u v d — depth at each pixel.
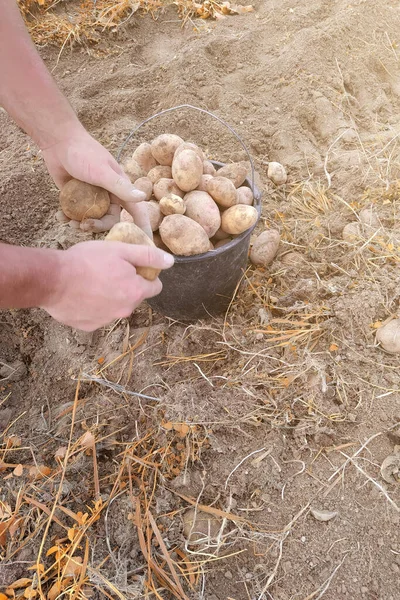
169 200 1.64
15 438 1.76
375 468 1.54
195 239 1.62
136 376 1.85
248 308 1.98
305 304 1.89
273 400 1.66
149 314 2.05
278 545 1.44
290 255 2.11
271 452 1.58
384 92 2.92
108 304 1.08
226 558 1.45
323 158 2.57
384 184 2.32
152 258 1.11
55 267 1.00
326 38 3.00
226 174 1.83
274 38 3.25
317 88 2.82
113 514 1.52
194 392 1.71
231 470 1.56
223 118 2.73
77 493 1.58
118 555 1.43
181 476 1.55
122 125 2.76
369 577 1.39
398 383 1.68
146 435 1.66
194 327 1.92
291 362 1.74
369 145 2.56
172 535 1.47
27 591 1.37
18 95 1.45
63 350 2.03
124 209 1.60
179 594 1.37
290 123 2.69
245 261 1.94
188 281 1.76
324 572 1.40
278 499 1.52
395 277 1.93
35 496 1.57
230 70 3.07
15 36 1.45
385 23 3.19
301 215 2.30
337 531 1.45
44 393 1.94
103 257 1.05
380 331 1.76
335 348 1.76
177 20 3.60
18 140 2.75
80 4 3.70
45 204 2.45
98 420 1.74
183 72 2.96
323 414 1.62
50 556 1.46
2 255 0.95
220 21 3.52
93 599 1.36
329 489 1.51
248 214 1.67
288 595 1.38
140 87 3.03
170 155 1.84
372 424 1.62
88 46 3.37
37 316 2.14
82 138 1.46
